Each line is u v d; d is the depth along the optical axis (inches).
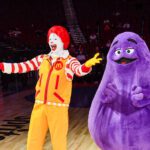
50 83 113.3
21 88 452.1
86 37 617.3
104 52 514.0
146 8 637.9
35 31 604.7
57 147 113.9
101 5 665.6
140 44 99.6
